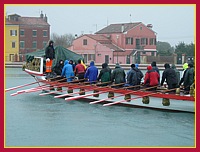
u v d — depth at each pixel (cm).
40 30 7669
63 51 2528
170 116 1688
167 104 1709
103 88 1995
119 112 1789
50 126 1512
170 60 6569
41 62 2389
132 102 1872
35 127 1491
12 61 7419
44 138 1332
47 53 2386
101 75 2056
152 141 1297
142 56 6731
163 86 1956
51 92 2188
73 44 7181
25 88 2936
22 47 7531
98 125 1529
